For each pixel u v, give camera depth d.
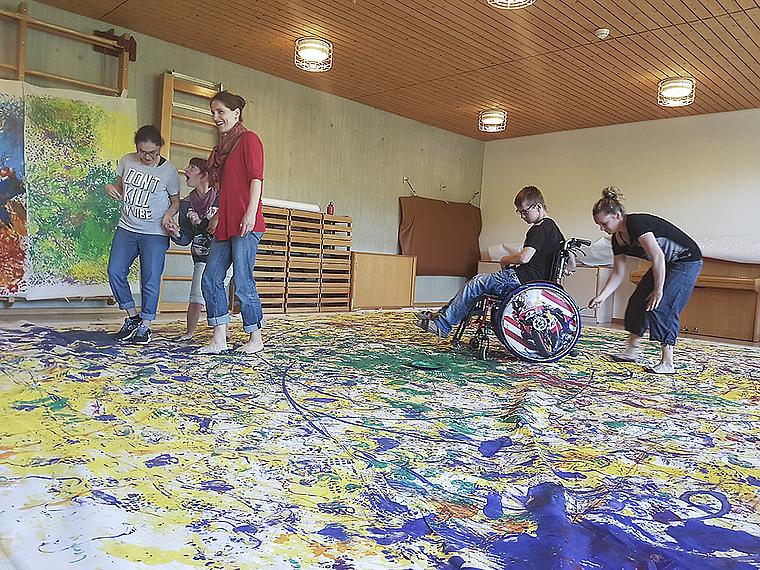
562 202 8.16
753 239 5.97
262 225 3.22
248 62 6.01
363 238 7.58
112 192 3.40
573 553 1.08
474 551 1.10
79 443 1.60
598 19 4.52
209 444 1.67
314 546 1.10
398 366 3.09
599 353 4.02
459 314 3.58
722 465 1.73
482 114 7.33
